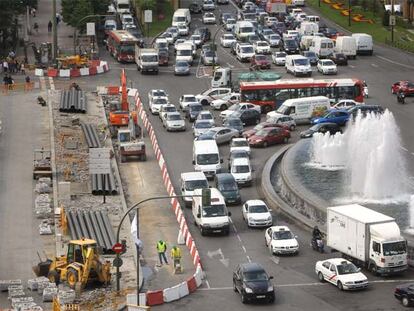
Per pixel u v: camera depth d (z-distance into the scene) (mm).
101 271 184250
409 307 175000
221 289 187125
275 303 179375
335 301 179125
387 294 181375
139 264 185625
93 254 183375
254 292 178000
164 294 180625
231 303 180125
